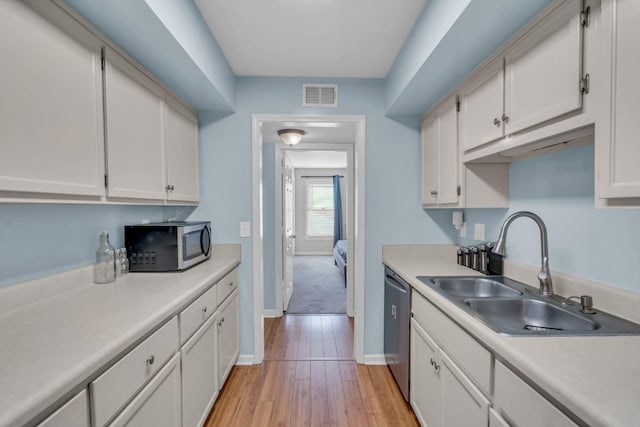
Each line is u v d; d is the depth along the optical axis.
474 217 2.19
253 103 2.38
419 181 2.44
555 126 1.06
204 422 1.68
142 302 1.25
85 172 1.13
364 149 2.42
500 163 1.76
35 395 0.64
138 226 1.79
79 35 1.10
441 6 1.35
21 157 0.88
